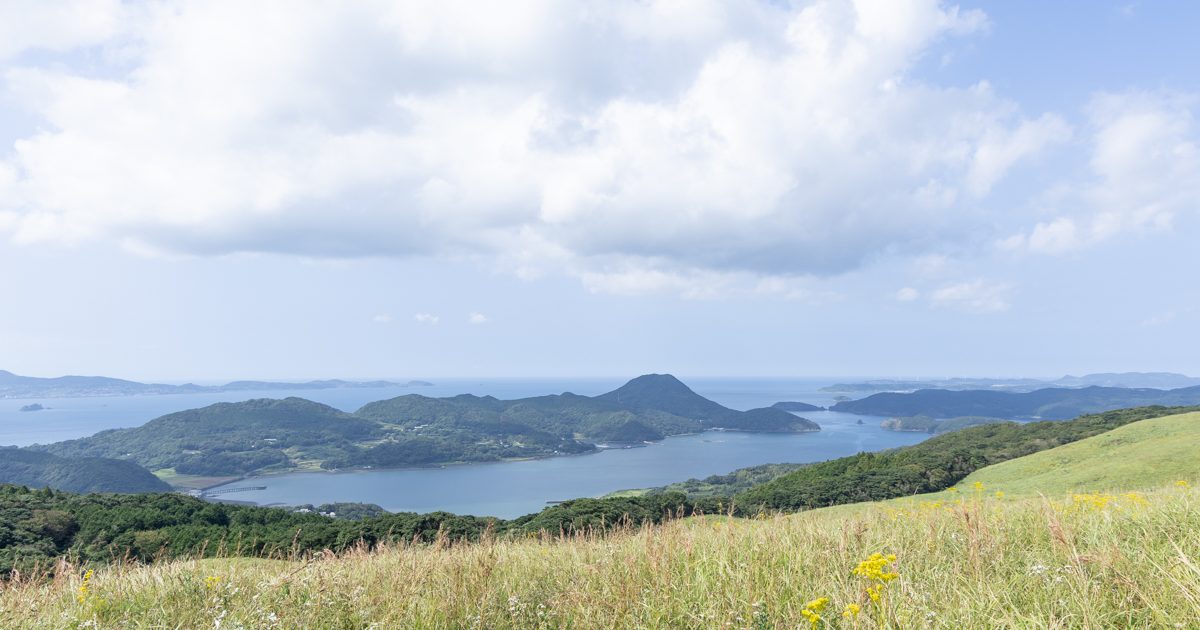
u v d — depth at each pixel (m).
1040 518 6.97
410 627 5.14
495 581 6.46
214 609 5.82
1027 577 5.00
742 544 6.98
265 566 7.88
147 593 6.77
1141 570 4.76
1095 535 6.07
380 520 27.31
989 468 58.50
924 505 9.18
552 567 7.22
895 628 4.02
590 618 5.02
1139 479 34.47
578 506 30.09
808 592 5.12
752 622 4.64
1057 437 81.62
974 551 5.52
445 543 8.61
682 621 4.89
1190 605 3.94
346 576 6.71
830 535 7.12
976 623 4.18
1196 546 5.20
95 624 5.52
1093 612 4.07
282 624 5.32
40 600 6.55
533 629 5.21
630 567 6.18
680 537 7.34
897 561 5.45
